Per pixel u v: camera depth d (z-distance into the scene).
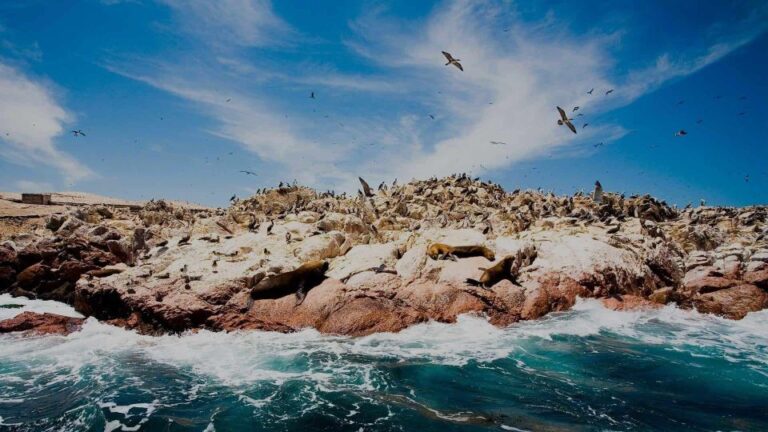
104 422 10.03
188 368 13.30
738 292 20.12
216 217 31.36
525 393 11.44
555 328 16.88
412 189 41.94
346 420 10.03
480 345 15.13
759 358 14.12
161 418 10.20
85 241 24.42
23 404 10.98
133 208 58.03
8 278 23.48
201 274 18.77
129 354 14.53
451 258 20.23
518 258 20.70
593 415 10.23
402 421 9.96
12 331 16.69
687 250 28.58
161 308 16.53
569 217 28.84
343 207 32.31
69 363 13.77
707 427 9.72
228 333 16.30
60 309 20.25
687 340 15.89
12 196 54.53
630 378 12.45
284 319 16.94
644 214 35.56
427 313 17.36
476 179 45.06
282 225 26.86
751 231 32.19
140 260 23.34
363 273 18.78
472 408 10.58
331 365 13.41
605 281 20.00
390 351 14.62
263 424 9.91
